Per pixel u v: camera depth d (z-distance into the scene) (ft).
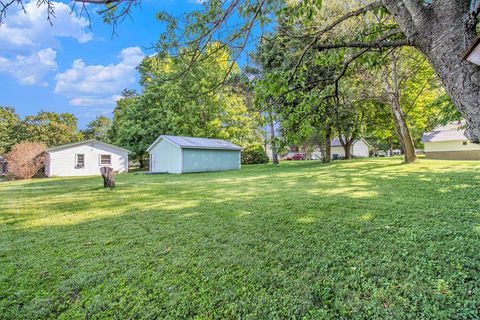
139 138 74.33
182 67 12.71
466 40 4.29
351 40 7.95
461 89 4.29
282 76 8.30
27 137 75.46
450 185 19.71
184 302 6.32
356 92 33.53
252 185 26.86
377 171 32.50
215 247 9.68
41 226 13.25
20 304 6.43
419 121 49.06
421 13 4.76
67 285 7.24
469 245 8.56
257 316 5.74
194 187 27.27
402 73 37.63
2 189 30.25
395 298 6.08
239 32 8.52
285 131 9.20
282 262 8.22
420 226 10.78
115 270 8.06
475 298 5.86
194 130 67.31
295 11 8.21
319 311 5.80
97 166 62.39
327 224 11.79
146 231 11.93
